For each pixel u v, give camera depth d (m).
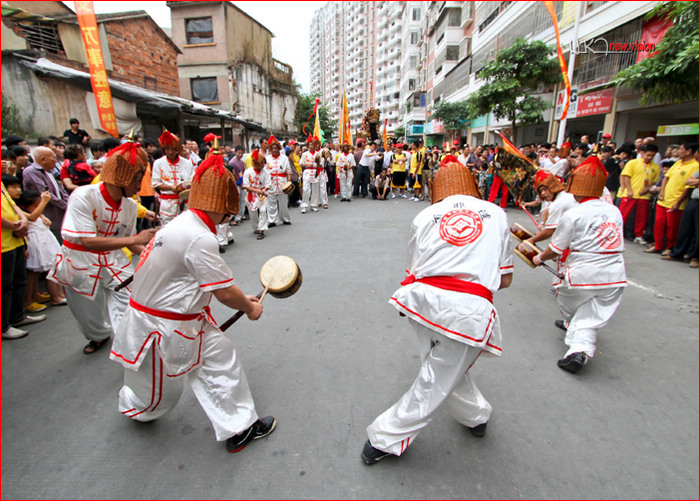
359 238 7.62
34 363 3.29
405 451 2.33
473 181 2.26
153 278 2.02
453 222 2.04
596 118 14.77
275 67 27.36
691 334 3.76
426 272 2.03
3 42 9.59
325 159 11.65
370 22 89.88
